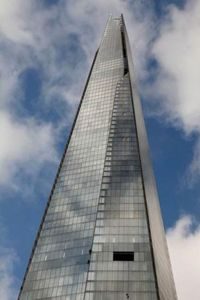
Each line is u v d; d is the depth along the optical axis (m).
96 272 121.62
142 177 146.88
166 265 159.38
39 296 123.12
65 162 161.25
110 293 116.50
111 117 171.50
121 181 146.25
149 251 125.38
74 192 149.00
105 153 157.12
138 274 119.94
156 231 150.50
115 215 136.12
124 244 127.75
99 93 188.25
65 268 127.06
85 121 176.38
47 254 133.12
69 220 140.50
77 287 121.00
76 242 132.88
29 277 128.50
